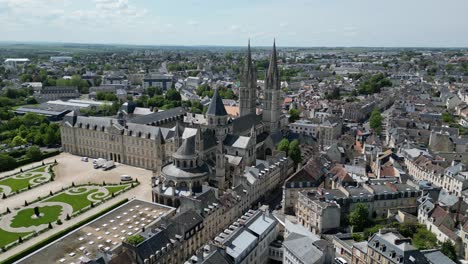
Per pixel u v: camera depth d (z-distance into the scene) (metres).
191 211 155.12
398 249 122.31
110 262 118.00
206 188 188.88
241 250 130.00
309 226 169.00
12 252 152.88
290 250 131.38
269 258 152.88
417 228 160.88
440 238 154.75
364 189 179.50
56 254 142.88
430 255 128.88
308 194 174.62
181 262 143.88
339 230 161.50
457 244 148.12
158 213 179.12
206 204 165.75
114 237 156.38
